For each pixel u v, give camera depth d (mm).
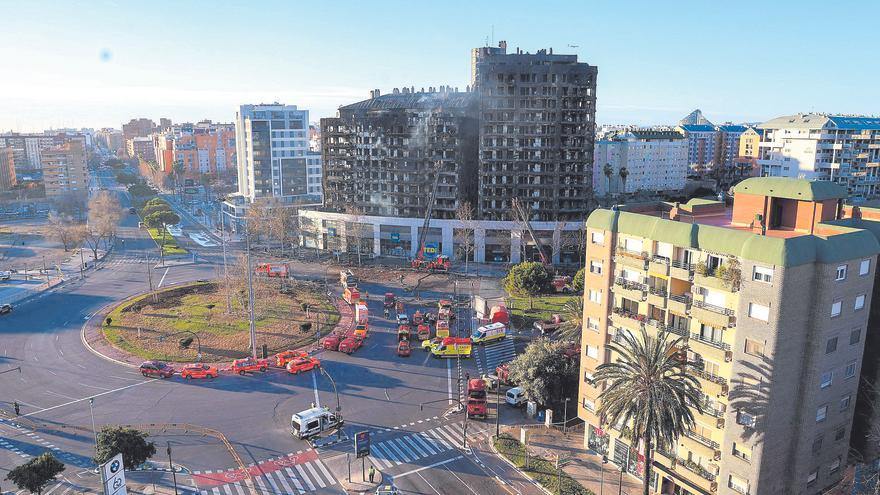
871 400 58594
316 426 70812
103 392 81812
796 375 50625
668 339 57125
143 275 150625
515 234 159500
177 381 85812
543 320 112562
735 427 51594
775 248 47500
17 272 152750
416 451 68250
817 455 53844
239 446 68500
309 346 100688
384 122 170125
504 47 193875
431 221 166250
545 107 157375
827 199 57281
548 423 74375
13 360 92875
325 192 186750
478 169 169625
